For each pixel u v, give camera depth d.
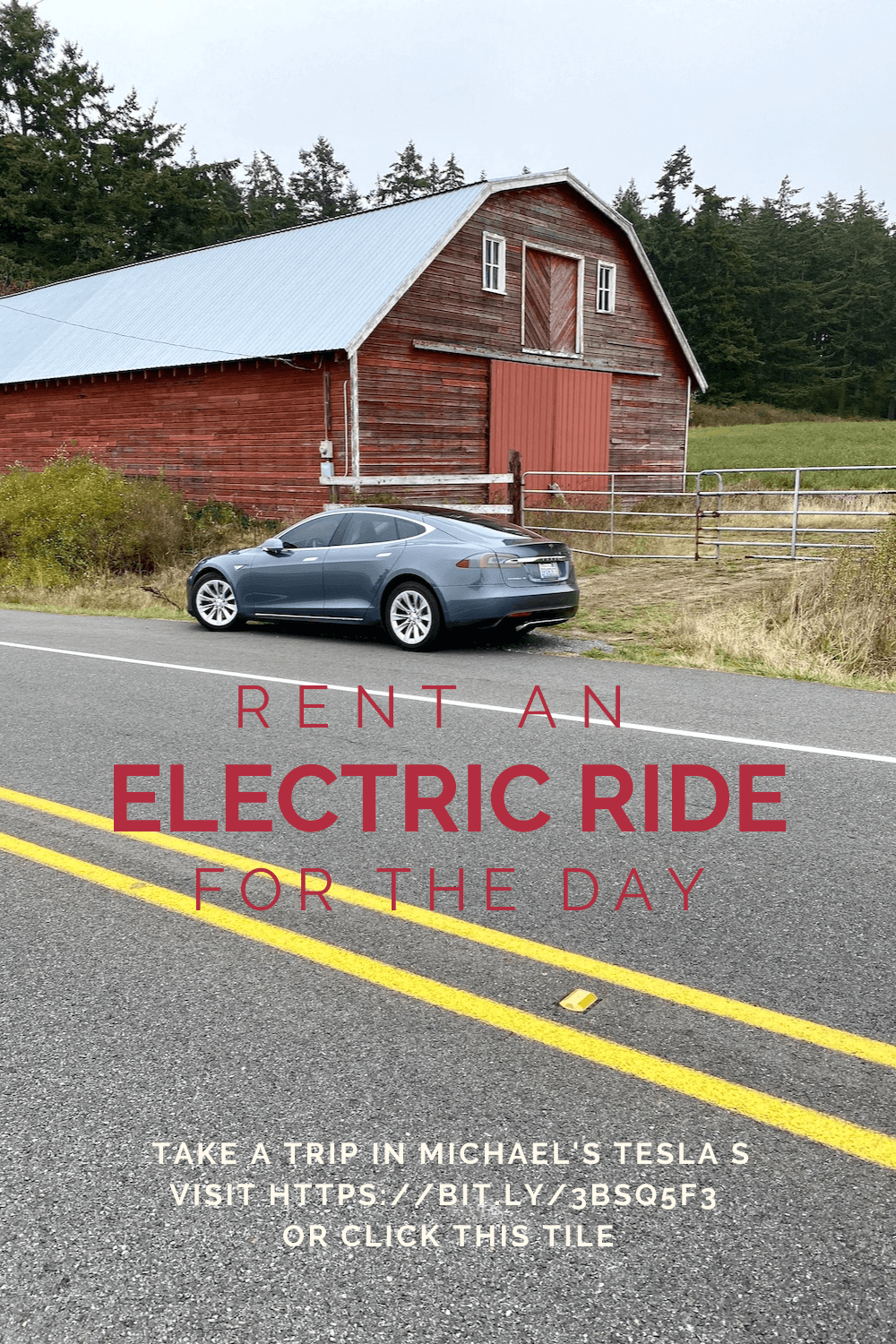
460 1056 2.83
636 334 24.59
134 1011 3.11
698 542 15.45
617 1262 2.10
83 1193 2.32
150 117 62.28
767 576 13.91
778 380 100.06
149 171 58.78
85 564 17.14
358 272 19.59
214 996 3.19
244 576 11.12
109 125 61.56
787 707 7.20
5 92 58.69
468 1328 1.94
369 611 10.16
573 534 18.34
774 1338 1.91
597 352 23.42
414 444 19.39
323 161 100.75
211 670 8.70
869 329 102.56
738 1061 2.80
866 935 3.60
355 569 10.20
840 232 118.00
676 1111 2.58
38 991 3.24
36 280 51.25
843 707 7.20
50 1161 2.43
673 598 12.88
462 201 19.86
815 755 5.86
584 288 22.92
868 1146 2.44
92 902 3.92
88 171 57.59
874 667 8.82
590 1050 2.85
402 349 19.00
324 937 3.60
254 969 3.37
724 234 92.88
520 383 21.53
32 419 24.61
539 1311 1.98
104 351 22.91
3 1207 2.28
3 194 54.62
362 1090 2.69
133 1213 2.26
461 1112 2.59
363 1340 1.92
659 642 10.20
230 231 66.75
